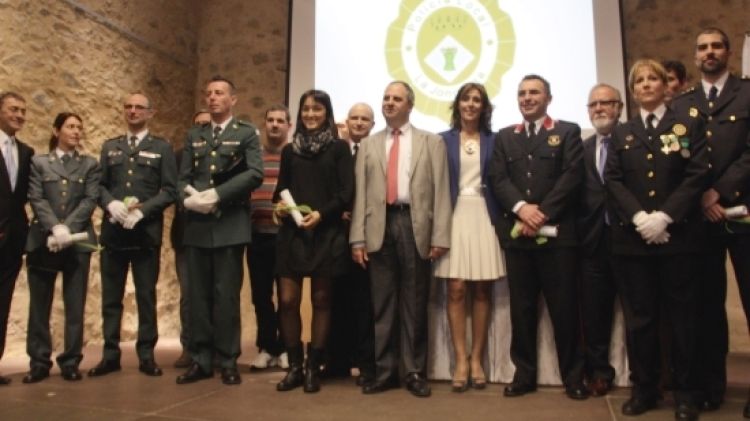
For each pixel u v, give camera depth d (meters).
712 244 2.13
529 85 2.51
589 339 2.48
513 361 2.49
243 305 4.77
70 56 4.15
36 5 3.86
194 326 2.75
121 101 4.65
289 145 2.68
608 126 2.54
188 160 2.81
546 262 2.42
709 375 2.19
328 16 5.04
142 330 2.98
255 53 5.59
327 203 2.53
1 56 3.60
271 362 3.17
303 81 5.02
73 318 2.84
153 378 2.81
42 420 2.02
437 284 2.79
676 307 2.07
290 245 2.54
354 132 3.03
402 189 2.52
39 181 2.85
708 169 2.04
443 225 2.50
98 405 2.23
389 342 2.49
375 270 2.50
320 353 2.54
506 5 4.72
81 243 2.85
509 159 2.50
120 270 2.99
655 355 2.15
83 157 2.98
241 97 5.57
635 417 2.04
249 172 2.68
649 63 2.20
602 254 2.46
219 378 2.79
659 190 2.09
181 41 5.45
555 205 2.35
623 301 2.20
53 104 3.98
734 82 2.22
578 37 4.59
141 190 3.00
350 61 4.97
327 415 2.06
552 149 2.44
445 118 4.75
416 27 4.89
